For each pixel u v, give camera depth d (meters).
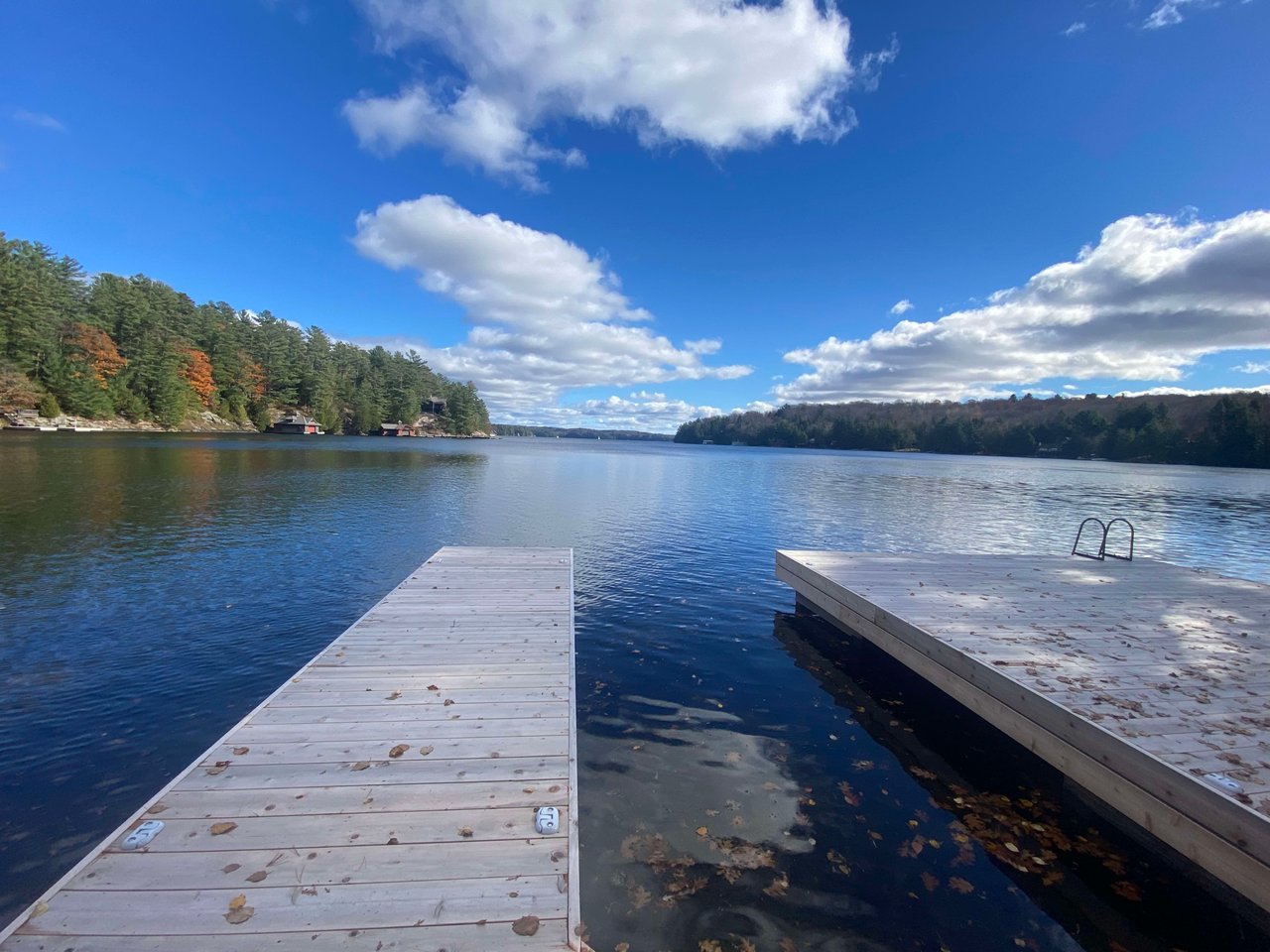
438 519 13.66
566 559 7.86
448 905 2.00
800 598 7.51
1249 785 2.60
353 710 3.49
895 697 4.91
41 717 4.14
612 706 4.54
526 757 3.00
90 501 13.50
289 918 1.91
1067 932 2.50
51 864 2.72
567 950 1.84
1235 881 2.43
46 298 43.16
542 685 3.91
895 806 3.38
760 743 4.07
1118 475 40.31
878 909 2.58
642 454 59.62
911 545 12.09
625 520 14.49
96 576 7.75
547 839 2.37
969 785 3.63
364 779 2.74
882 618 5.43
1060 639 4.64
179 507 13.31
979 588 6.25
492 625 5.16
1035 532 14.55
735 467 39.38
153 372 50.59
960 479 33.16
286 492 16.81
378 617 5.37
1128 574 6.99
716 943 2.36
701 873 2.76
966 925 2.52
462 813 2.51
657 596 7.73
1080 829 3.21
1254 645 4.55
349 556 9.36
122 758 3.64
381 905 1.98
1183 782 2.67
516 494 19.62
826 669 5.46
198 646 5.54
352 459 32.03
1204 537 14.55
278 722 3.31
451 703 3.61
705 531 13.11
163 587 7.36
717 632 6.41
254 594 7.20
